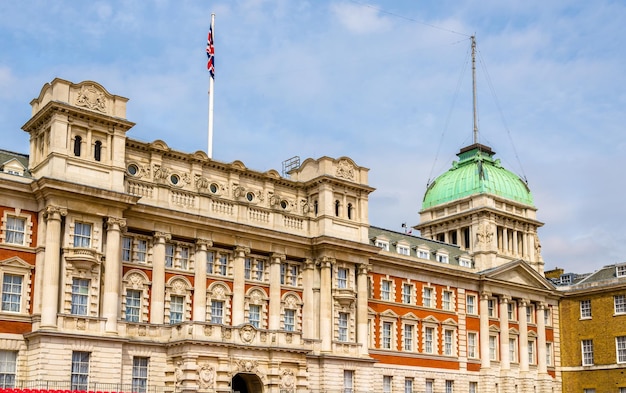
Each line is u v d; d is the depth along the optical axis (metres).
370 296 85.06
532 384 100.00
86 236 64.06
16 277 61.88
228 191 75.94
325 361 75.56
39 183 61.94
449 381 91.44
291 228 78.56
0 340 59.75
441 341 91.38
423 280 91.50
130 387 63.69
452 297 94.31
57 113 63.56
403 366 86.12
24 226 62.91
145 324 66.19
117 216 65.38
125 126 67.06
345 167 82.56
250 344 67.50
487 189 103.44
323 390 74.44
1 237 61.56
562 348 107.00
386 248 90.12
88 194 63.34
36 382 58.12
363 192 83.62
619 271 107.31
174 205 70.56
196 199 72.12
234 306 72.69
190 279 71.00
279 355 68.88
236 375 68.69
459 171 109.19
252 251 75.62
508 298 99.81
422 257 94.75
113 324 63.28
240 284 73.19
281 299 76.62
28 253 62.50
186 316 70.00
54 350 59.44
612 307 103.44
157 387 65.25
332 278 79.06
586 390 103.56
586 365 104.38
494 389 95.00
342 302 78.94
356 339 80.19
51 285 60.66
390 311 86.62
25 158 69.12
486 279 96.88
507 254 103.12
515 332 100.31
